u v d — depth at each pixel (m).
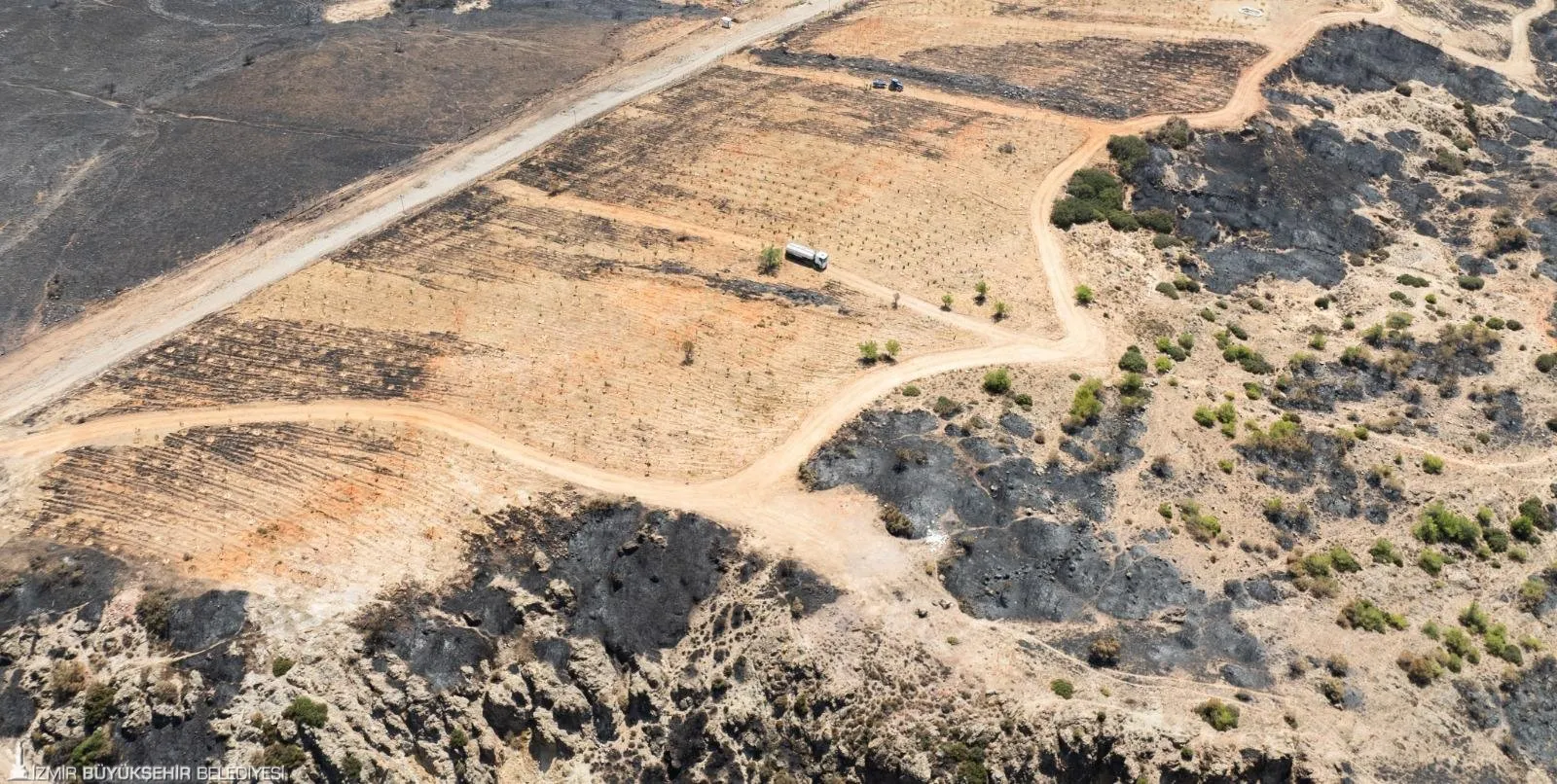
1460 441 74.94
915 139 111.44
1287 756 51.62
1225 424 74.75
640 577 63.22
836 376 79.75
